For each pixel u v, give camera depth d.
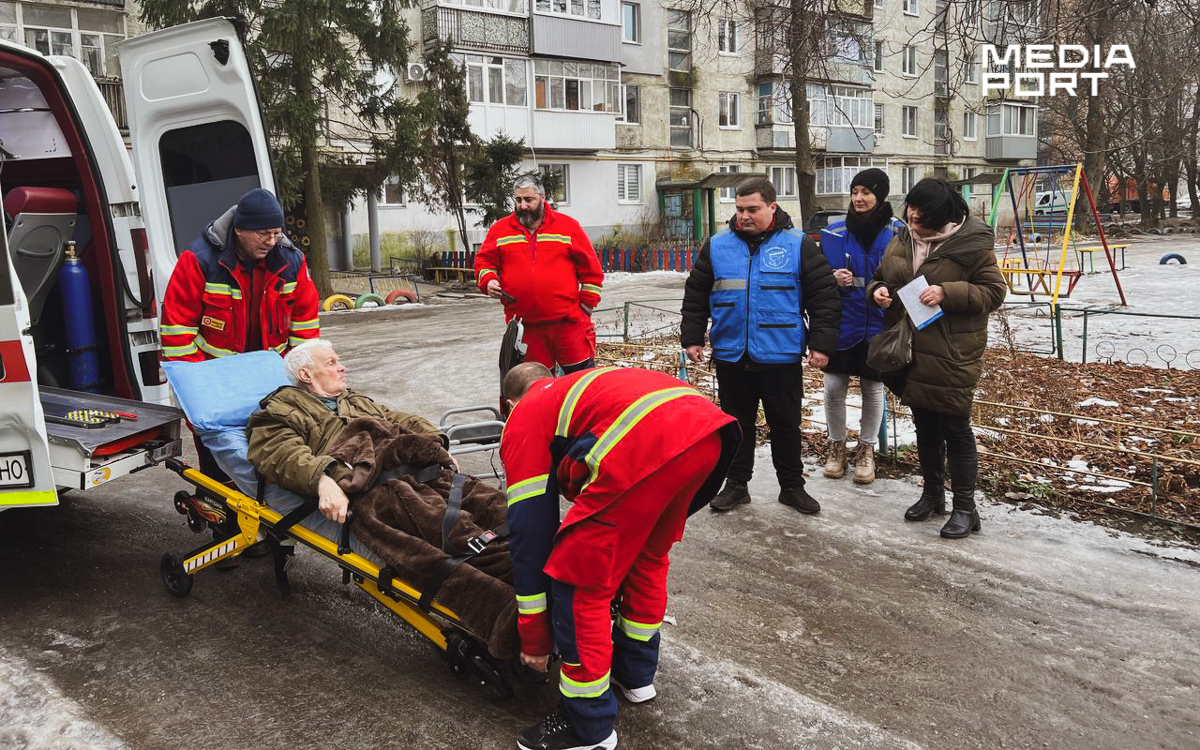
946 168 40.88
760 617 3.78
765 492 5.42
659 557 2.98
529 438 2.72
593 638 2.70
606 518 2.61
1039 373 8.57
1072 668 3.34
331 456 3.35
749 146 34.41
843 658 3.43
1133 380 8.38
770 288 4.84
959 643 3.53
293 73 17.23
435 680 3.29
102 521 4.91
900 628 3.67
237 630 3.67
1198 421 6.72
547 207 5.64
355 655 3.47
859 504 5.18
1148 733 2.93
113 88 19.17
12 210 4.60
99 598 3.96
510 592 2.88
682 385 2.76
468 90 26.53
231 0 16.45
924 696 3.16
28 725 2.97
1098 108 21.95
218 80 4.67
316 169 18.36
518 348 5.36
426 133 20.53
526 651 2.77
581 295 5.79
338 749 2.85
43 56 4.50
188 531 4.77
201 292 4.16
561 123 28.56
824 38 10.66
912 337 4.56
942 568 4.25
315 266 18.56
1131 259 25.08
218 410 3.79
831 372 5.46
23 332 3.51
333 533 3.40
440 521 3.16
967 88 40.41
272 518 3.56
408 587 3.05
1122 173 41.09
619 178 31.52
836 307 4.85
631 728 2.97
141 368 5.02
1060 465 5.62
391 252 25.56
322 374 3.73
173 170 4.95
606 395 2.65
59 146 4.93
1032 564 4.28
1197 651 3.45
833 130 34.97
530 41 27.41
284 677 3.30
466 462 6.06
